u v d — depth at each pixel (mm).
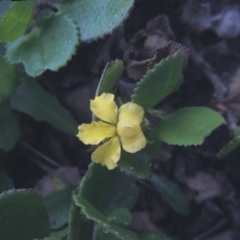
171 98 288
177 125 256
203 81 284
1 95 277
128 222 261
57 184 298
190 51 278
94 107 250
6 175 296
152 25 281
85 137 249
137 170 254
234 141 260
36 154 306
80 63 296
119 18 265
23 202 258
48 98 297
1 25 267
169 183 288
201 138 248
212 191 287
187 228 293
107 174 264
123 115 248
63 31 273
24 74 294
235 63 280
